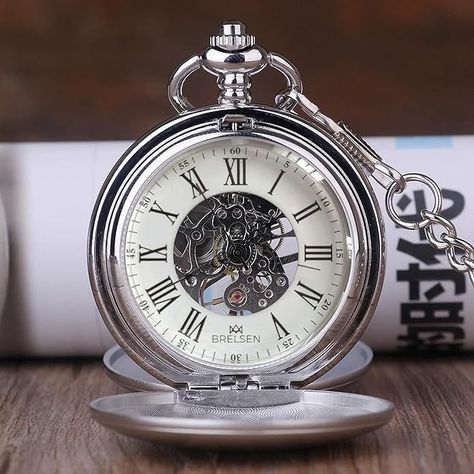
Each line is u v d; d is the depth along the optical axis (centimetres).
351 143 21
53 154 26
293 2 39
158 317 20
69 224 25
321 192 20
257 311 21
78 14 39
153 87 39
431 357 27
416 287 25
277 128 20
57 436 21
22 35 39
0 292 24
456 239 21
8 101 40
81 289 25
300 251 20
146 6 39
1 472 19
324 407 20
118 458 19
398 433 21
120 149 26
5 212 25
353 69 39
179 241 20
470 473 18
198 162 20
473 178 25
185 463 19
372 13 39
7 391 24
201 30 39
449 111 39
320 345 20
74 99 40
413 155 26
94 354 26
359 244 20
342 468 19
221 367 20
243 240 20
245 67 21
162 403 20
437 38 39
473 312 25
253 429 18
